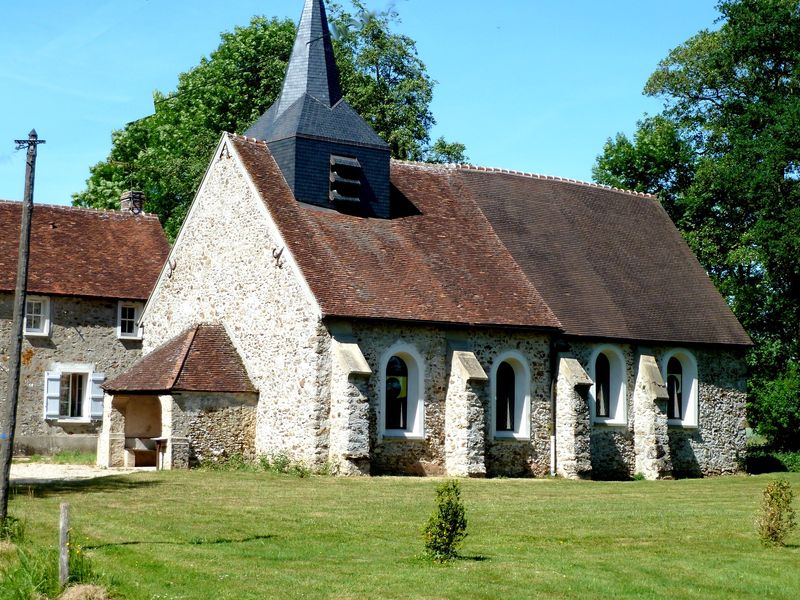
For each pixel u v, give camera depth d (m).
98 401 38.88
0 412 37.06
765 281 45.06
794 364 46.00
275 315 30.11
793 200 41.94
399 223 33.16
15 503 21.89
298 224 30.73
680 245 40.91
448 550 17.36
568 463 32.25
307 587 15.30
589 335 33.41
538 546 18.84
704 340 36.84
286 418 29.47
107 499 22.75
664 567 17.20
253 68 50.09
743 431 38.25
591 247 37.25
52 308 38.34
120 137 53.28
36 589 15.08
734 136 43.91
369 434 28.86
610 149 50.69
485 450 31.22
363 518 21.19
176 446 29.30
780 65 45.38
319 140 32.09
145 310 36.09
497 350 31.77
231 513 21.33
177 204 50.66
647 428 34.62
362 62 50.31
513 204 36.94
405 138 49.62
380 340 29.66
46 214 41.06
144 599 14.75
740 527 21.14
